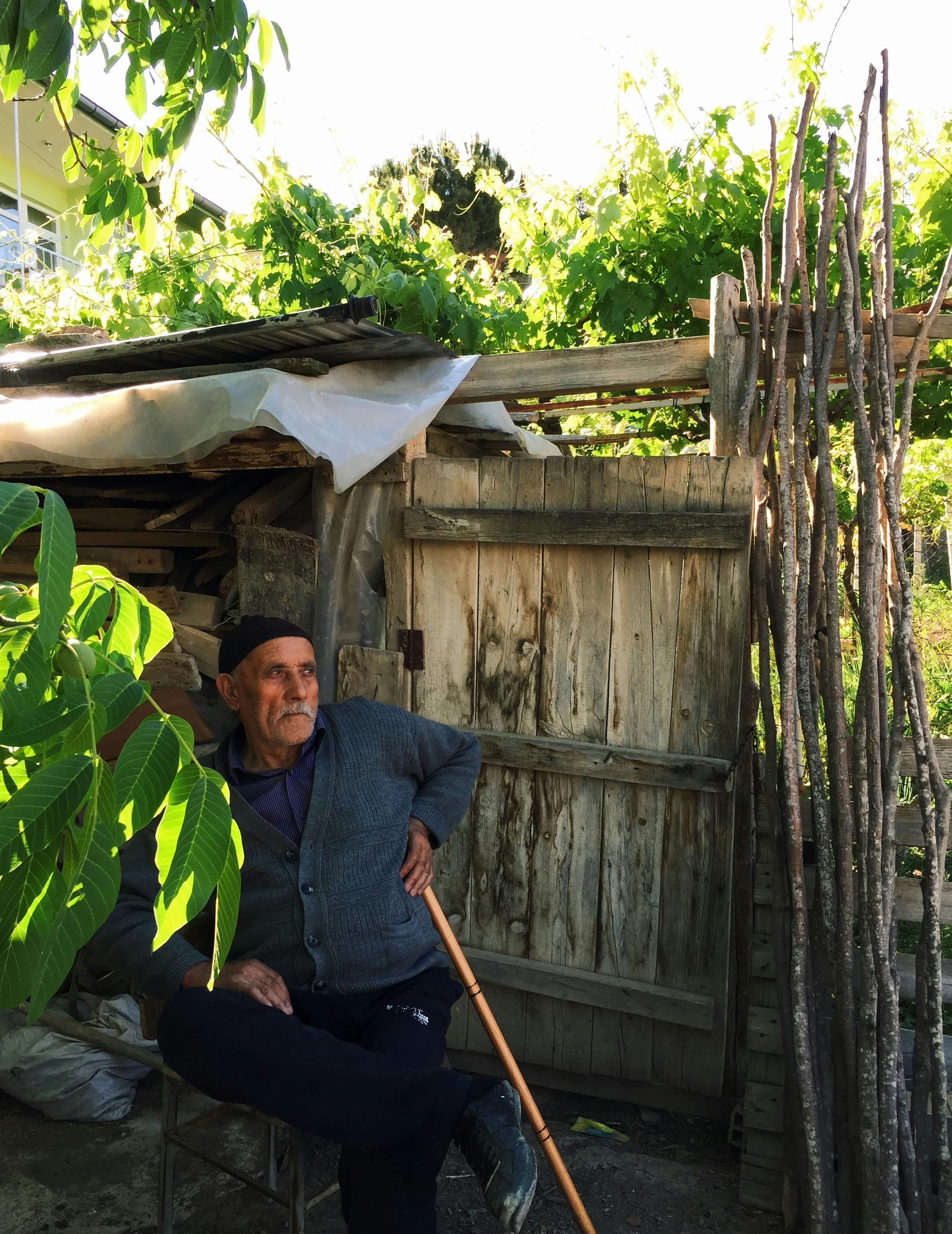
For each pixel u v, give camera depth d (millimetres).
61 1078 2732
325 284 5203
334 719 2254
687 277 4801
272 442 2883
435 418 3832
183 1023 1808
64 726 842
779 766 2475
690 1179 2568
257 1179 2504
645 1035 2805
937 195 4273
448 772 2363
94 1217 2395
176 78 2203
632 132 4441
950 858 3838
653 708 2709
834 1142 2330
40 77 1991
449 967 2428
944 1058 2299
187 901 876
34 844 774
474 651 2908
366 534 3018
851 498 5637
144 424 2660
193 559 3604
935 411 4941
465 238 15758
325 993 2080
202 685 3375
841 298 2447
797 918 2311
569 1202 2115
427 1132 1774
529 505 2799
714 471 2582
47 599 783
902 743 2301
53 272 7398
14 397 3504
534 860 2879
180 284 5949
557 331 5402
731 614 2594
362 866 2115
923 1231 2207
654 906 2746
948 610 7035
